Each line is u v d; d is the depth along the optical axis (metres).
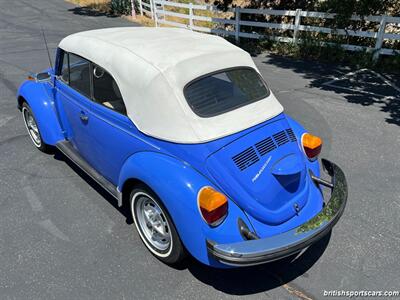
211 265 2.78
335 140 5.54
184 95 2.97
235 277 3.16
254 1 13.27
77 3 19.66
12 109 6.52
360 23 10.36
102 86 3.48
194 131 2.87
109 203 4.09
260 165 2.95
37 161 4.92
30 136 5.48
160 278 3.14
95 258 3.34
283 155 3.12
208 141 2.84
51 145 4.76
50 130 4.55
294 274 3.19
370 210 3.97
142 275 3.17
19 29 13.68
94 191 4.30
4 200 4.13
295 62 9.97
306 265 3.28
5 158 4.98
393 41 10.25
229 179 2.79
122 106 3.28
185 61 3.12
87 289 3.02
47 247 3.46
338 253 3.41
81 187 4.38
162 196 2.82
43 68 8.95
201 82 3.11
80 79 3.82
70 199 4.16
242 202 2.81
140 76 3.08
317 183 3.43
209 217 2.62
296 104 6.95
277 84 8.12
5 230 3.68
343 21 10.13
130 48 3.35
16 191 4.29
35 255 3.37
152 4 15.70
